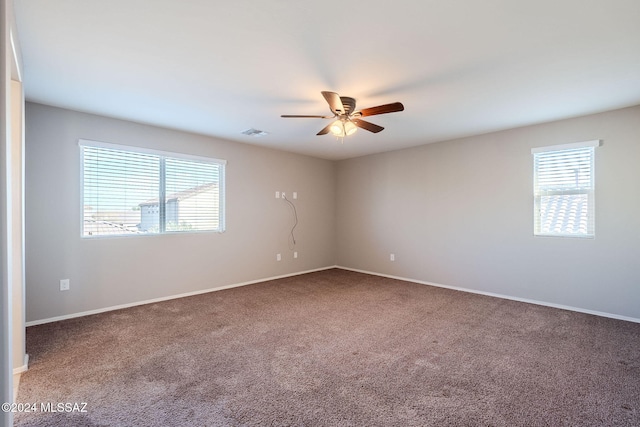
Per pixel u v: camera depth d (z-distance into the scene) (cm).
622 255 333
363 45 207
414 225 517
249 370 227
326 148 532
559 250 375
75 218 339
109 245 363
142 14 175
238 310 366
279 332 299
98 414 178
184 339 281
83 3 164
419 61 228
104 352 254
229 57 224
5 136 129
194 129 414
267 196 528
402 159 533
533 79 257
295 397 195
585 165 357
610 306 340
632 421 173
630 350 259
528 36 196
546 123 381
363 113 273
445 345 270
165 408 183
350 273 586
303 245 587
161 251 405
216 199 466
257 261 514
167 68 241
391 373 223
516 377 218
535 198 394
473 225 448
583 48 209
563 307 372
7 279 130
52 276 325
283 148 532
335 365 235
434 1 163
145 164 393
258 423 171
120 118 365
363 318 339
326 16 176
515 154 407
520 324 320
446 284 479
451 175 471
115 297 367
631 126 326
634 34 192
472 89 278
